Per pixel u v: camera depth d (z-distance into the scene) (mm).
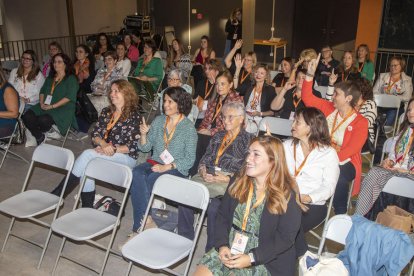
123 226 3734
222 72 4453
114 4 12414
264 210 2316
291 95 4727
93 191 3705
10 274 3102
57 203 3260
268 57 12102
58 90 5434
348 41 11055
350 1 10781
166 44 11742
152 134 3650
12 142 5133
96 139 3885
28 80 5637
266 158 2299
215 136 3490
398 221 2723
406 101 5629
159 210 3414
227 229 2459
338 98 3543
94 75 6891
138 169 3479
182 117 3570
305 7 11375
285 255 2324
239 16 10172
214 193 3166
